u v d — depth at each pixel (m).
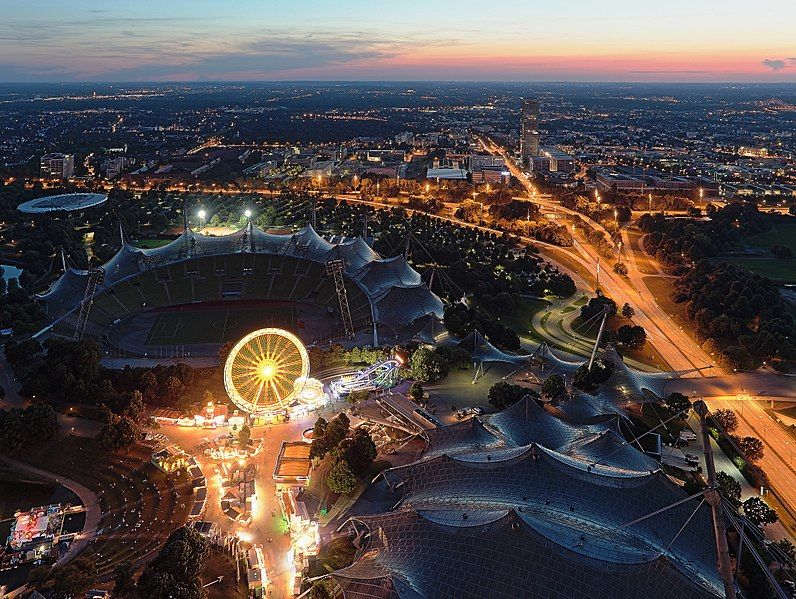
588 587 145.38
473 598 148.38
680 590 148.50
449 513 172.75
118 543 198.50
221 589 180.75
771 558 191.12
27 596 175.12
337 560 187.50
